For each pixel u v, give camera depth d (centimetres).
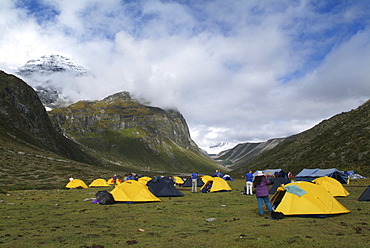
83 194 3194
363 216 1527
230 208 1947
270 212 1555
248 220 1462
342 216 1533
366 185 4150
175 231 1226
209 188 3497
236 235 1123
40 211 1845
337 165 7681
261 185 1573
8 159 7456
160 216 1631
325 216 1505
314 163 8906
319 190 1625
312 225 1306
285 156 12288
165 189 2889
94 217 1609
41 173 6506
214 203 2261
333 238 1050
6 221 1483
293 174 9069
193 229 1262
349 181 4972
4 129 11719
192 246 978
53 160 9425
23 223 1429
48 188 4425
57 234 1182
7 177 5478
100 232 1219
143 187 2428
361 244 962
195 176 3516
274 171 6078
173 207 2031
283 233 1141
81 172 7738
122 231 1236
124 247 980
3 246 999
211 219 1471
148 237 1120
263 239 1050
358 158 7331
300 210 1537
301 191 1612
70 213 1758
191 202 2352
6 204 2200
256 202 2288
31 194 3155
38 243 1038
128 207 2052
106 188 4447
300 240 1027
